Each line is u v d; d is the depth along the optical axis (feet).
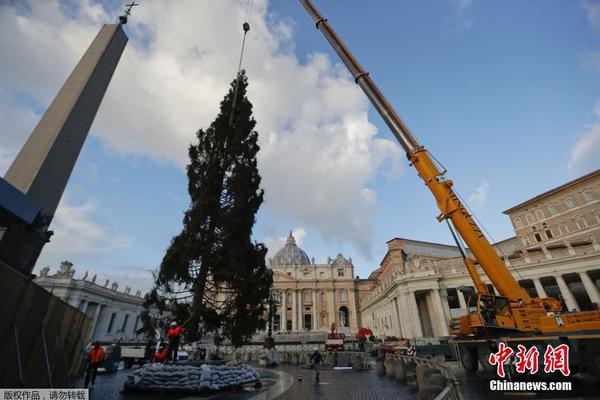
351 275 306.96
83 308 158.30
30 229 20.25
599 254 100.68
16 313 17.84
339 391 35.17
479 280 43.86
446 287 131.13
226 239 38.24
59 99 32.53
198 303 35.91
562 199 152.46
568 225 148.25
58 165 29.86
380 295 186.60
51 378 23.58
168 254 36.01
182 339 40.06
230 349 105.40
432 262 145.18
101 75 36.50
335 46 50.19
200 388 29.45
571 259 105.60
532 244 162.71
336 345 99.96
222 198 42.52
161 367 31.17
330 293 296.10
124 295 195.21
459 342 48.03
